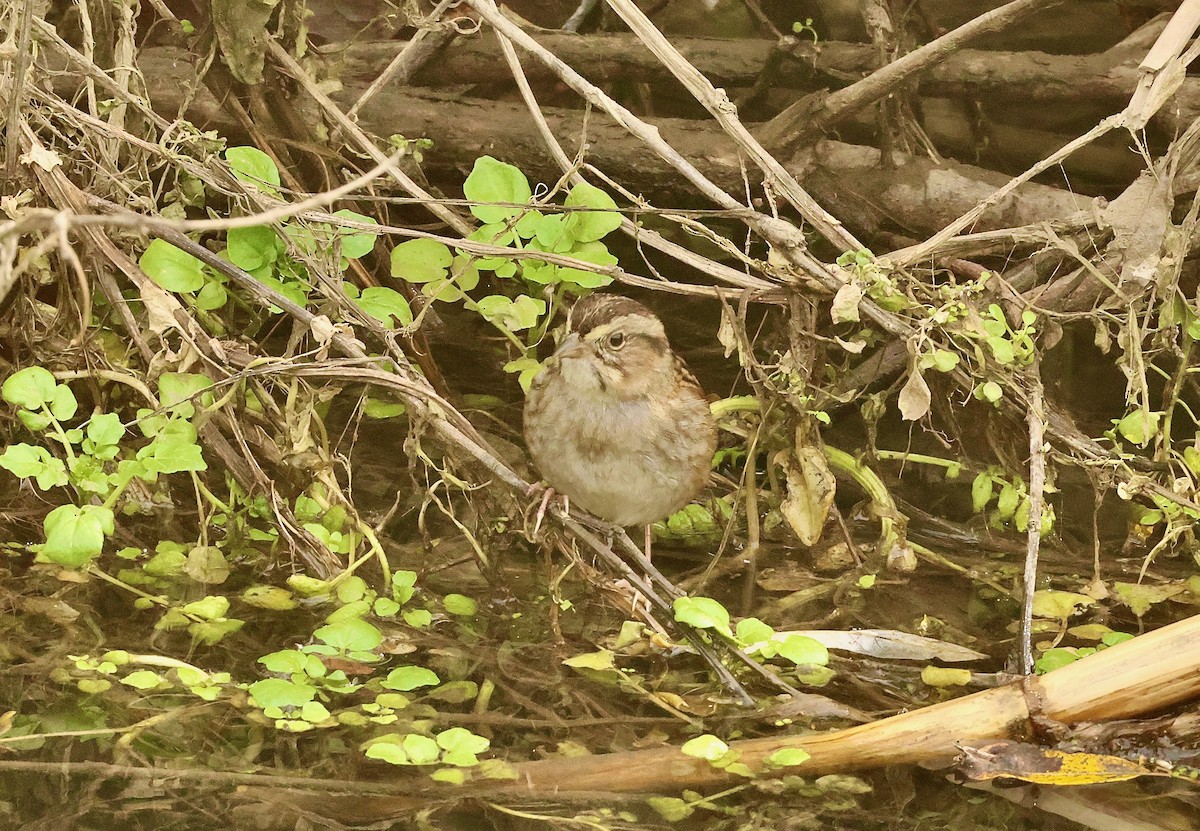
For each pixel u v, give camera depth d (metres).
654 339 7.43
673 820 5.61
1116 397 10.95
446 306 11.66
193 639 7.22
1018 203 10.78
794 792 5.91
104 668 6.75
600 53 12.09
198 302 8.02
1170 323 8.41
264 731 6.23
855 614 8.02
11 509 8.62
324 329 7.32
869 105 10.41
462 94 12.16
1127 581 8.61
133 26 8.62
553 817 5.59
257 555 8.41
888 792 5.93
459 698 6.72
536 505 7.54
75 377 8.09
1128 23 12.37
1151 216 8.38
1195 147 8.85
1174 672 6.25
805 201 8.28
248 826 5.37
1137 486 8.16
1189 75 11.42
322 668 6.81
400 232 7.96
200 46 8.76
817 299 8.25
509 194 8.70
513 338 9.46
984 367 8.09
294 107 9.16
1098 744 6.25
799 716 6.65
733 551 9.02
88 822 5.32
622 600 7.51
